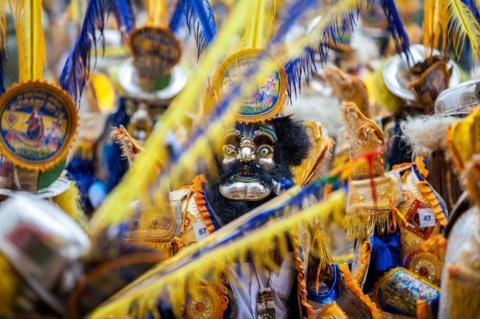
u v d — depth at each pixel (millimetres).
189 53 10984
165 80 8156
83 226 7590
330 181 6129
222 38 6047
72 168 10172
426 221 8453
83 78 7578
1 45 7684
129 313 6219
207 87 7797
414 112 10312
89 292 5641
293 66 8148
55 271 5387
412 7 13336
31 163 7008
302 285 7820
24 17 7492
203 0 8375
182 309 7543
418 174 8586
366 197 8289
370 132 8266
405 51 8359
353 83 10570
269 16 7992
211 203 8016
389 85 10469
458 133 6660
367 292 8516
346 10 7543
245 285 7863
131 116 10688
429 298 8086
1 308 5340
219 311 7680
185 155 6422
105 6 7777
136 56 7980
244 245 6469
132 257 5902
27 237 5371
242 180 7875
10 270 5348
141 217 7453
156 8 8852
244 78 6539
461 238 6527
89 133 10656
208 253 6430
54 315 5430
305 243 7988
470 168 6180
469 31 8516
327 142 8336
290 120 8312
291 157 8266
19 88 6953
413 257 8461
